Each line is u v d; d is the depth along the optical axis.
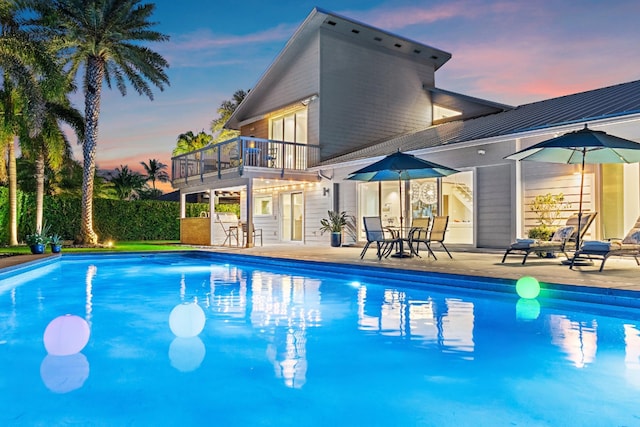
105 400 3.23
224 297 7.60
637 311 5.79
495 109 19.58
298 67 20.48
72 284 9.38
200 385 3.52
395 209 15.86
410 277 8.70
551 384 3.50
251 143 22.17
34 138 19.25
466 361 4.09
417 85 22.23
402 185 15.61
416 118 22.11
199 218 19.97
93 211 23.41
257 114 22.70
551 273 7.94
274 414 2.99
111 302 7.25
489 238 13.09
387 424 2.83
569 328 5.26
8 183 20.53
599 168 11.15
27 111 15.58
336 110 19.69
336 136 19.62
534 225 12.19
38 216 20.53
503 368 3.88
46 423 2.86
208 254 15.13
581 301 6.36
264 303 7.01
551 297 6.71
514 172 12.51
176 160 21.53
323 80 19.42
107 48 18.22
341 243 16.81
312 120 19.53
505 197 12.73
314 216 18.62
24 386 3.52
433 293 7.90
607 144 7.93
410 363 4.04
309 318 5.91
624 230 11.15
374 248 15.93
